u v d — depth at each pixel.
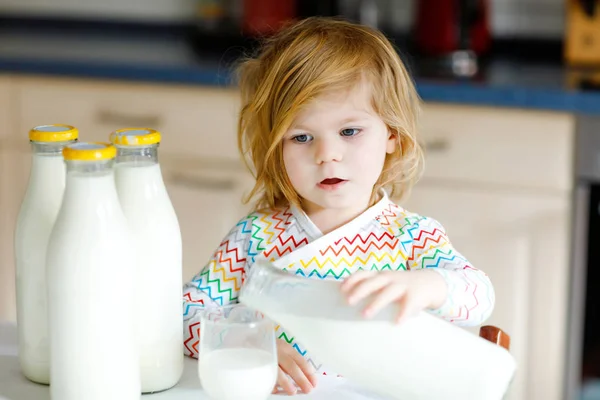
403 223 1.40
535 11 3.30
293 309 1.07
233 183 2.82
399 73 1.42
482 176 2.60
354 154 1.34
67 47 3.18
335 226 1.41
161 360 1.18
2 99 2.93
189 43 3.37
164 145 2.85
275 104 1.39
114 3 3.65
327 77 1.33
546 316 2.62
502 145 2.57
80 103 2.89
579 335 2.61
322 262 1.36
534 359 2.65
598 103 2.46
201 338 1.10
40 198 1.18
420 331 1.05
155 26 3.62
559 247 2.58
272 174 1.44
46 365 1.21
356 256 1.37
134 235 1.14
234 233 1.44
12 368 1.27
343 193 1.35
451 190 2.63
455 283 1.17
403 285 1.07
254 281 1.10
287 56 1.38
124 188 1.14
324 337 1.06
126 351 1.10
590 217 2.54
